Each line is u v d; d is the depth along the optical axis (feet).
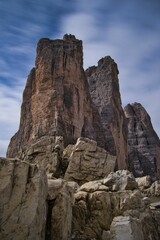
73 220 52.65
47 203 44.34
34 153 94.84
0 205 35.99
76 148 90.58
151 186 84.89
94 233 51.83
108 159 90.68
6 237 34.22
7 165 39.01
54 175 86.58
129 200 57.88
